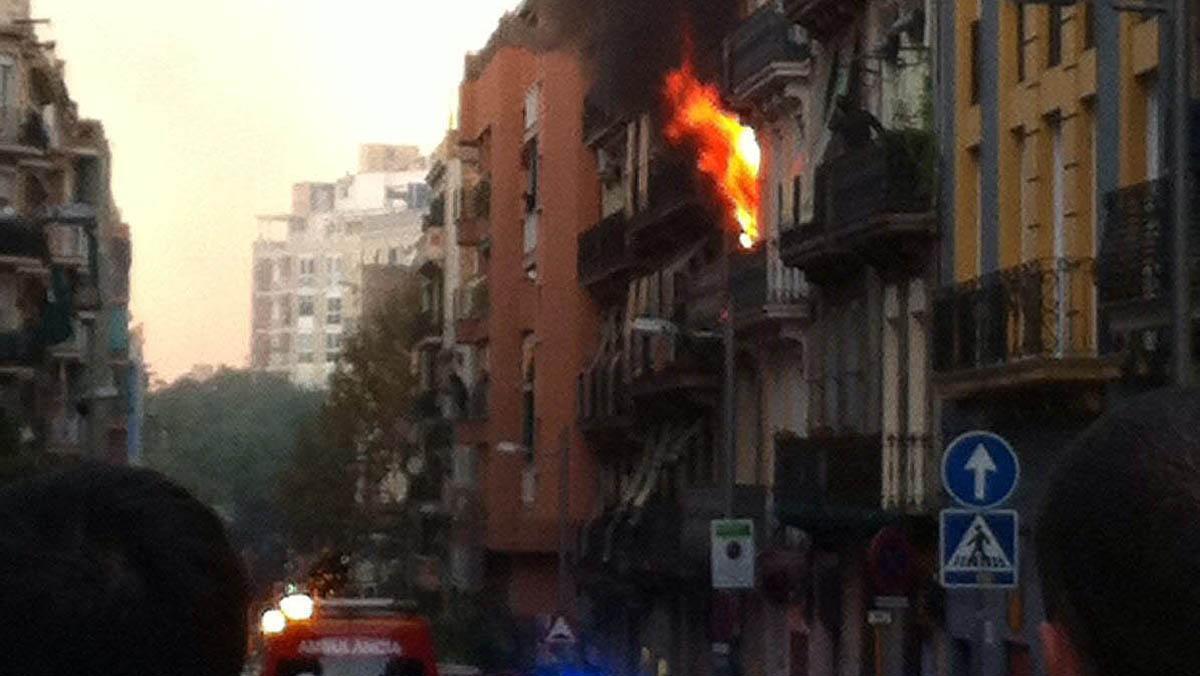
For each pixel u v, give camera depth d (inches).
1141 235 1298.0
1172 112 1049.5
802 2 2081.7
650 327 2394.2
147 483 133.4
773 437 2341.3
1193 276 1245.7
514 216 3767.2
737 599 2363.4
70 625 127.4
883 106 1930.4
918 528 1804.9
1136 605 126.0
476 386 3919.8
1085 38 1491.1
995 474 1127.6
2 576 127.8
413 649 1286.9
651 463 2942.9
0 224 3366.1
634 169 3073.3
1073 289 1480.1
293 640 1278.3
